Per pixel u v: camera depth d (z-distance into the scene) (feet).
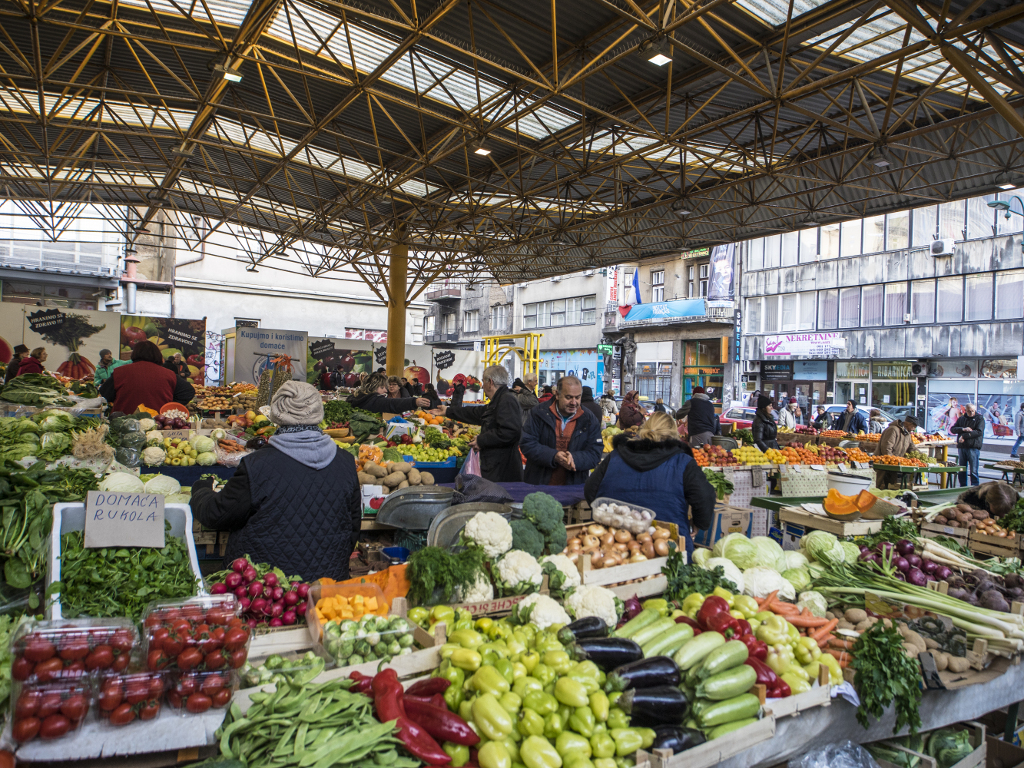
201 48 29.27
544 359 121.60
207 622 6.64
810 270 82.17
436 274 64.75
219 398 48.47
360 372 76.28
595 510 12.91
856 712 9.39
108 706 5.97
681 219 50.42
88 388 28.37
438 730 6.51
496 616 9.56
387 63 29.17
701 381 95.55
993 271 66.95
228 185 61.11
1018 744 11.92
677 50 28.09
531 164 45.83
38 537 8.38
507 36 25.48
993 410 66.80
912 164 38.45
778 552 13.32
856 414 59.82
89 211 88.94
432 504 14.19
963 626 11.54
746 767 7.86
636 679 7.45
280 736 6.27
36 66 30.60
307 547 9.70
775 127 31.83
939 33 20.76
